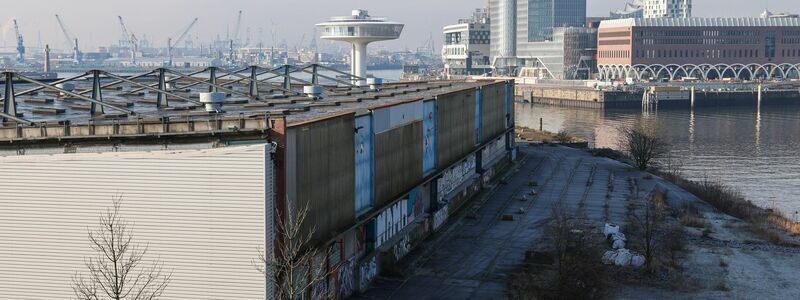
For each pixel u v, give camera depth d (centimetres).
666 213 10338
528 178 12950
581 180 12800
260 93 10512
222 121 5391
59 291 5088
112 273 4550
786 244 8869
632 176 13300
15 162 5031
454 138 10281
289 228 5259
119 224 4800
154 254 5016
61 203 5034
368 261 6956
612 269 7531
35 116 7094
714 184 13475
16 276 5100
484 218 9781
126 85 11750
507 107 14812
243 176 4938
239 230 4969
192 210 4978
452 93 10100
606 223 9312
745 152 18762
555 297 6675
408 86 13300
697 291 7056
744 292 7106
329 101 8894
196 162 4956
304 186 5653
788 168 16425
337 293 6341
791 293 7125
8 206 5066
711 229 9494
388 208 7600
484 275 7325
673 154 18362
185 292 5022
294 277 5369
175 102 8906
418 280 7169
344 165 6438
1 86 11062
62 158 5012
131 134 5475
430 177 8869
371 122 7044
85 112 7538
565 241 7625
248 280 4994
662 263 7762
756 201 12888
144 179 4978
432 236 8775
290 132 5409
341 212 6388
